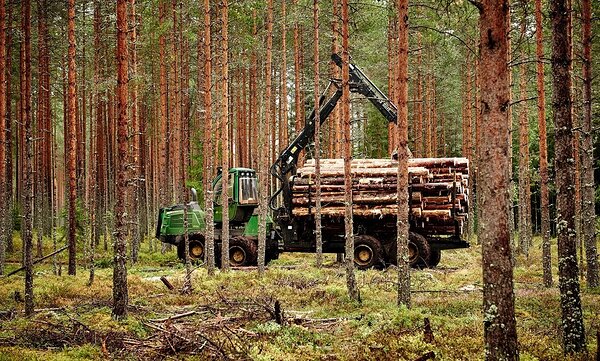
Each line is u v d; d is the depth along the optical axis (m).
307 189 22.41
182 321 11.41
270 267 21.95
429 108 31.53
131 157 24.36
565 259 8.63
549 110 26.47
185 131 25.89
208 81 18.94
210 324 10.61
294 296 14.69
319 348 9.52
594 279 14.77
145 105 31.31
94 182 24.98
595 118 20.69
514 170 38.91
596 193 29.22
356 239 21.75
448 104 36.47
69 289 15.77
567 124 8.72
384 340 9.63
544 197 16.14
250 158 34.38
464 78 33.00
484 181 6.71
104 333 10.12
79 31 24.41
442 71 32.91
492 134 6.64
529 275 18.98
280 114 32.12
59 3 22.80
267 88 22.36
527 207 27.48
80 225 24.33
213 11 23.20
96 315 11.95
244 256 23.39
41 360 8.52
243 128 32.69
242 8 21.53
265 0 22.69
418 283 16.94
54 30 24.95
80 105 29.75
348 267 13.87
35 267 21.66
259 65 30.81
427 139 31.34
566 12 8.75
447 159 21.36
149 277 19.22
